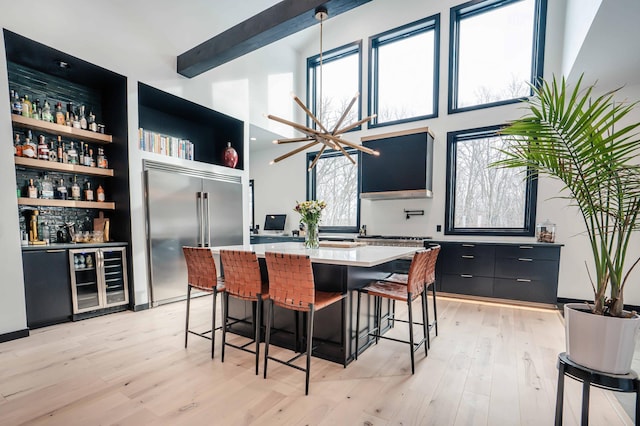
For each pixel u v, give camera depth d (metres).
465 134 4.37
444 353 2.42
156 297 3.58
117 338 2.66
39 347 2.46
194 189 3.99
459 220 4.49
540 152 1.46
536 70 3.89
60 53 2.86
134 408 1.69
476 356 2.37
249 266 2.10
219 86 4.37
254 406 1.72
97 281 3.18
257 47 3.32
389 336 2.82
